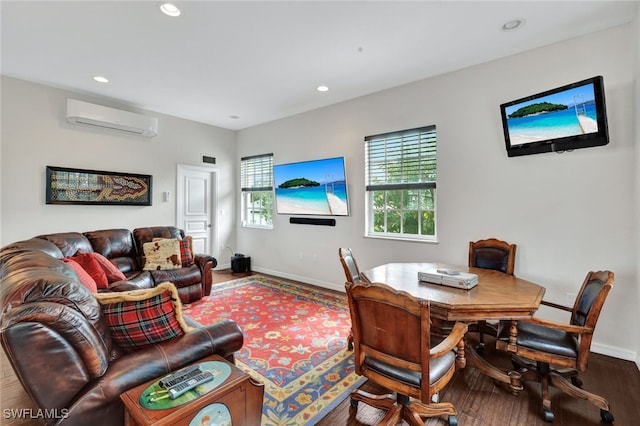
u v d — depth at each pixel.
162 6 2.29
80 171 4.13
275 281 4.92
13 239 3.65
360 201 4.18
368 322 1.54
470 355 2.25
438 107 3.48
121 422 1.23
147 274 3.58
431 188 3.58
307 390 2.05
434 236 3.61
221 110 4.82
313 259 4.75
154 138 4.91
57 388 1.13
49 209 3.92
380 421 1.64
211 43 2.82
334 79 3.62
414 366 1.39
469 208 3.26
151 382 1.25
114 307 1.42
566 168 2.71
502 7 2.29
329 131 4.54
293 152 5.05
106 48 2.92
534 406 1.90
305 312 3.49
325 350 2.60
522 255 2.94
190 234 5.43
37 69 3.40
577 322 1.95
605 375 2.24
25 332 1.07
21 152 3.70
